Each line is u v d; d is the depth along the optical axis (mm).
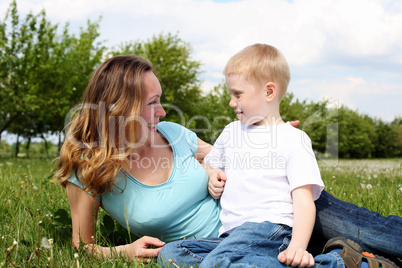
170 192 2150
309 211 1909
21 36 15305
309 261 1737
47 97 16391
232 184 2156
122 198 2143
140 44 19500
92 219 2162
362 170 8922
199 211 2242
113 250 2041
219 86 18094
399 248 1878
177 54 18797
